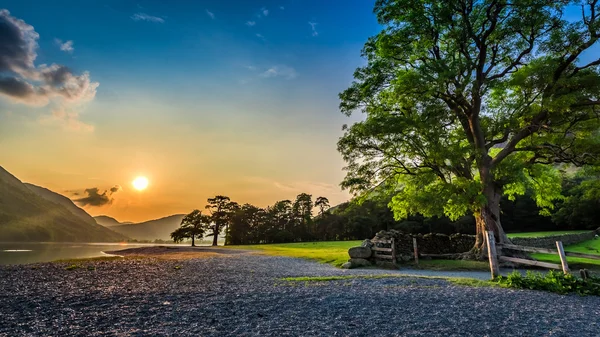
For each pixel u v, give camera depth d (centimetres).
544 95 1942
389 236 2264
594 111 1934
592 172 2186
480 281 1149
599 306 791
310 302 771
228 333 527
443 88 2008
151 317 623
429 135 1989
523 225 6688
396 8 2056
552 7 1889
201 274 1343
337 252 3108
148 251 4397
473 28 2153
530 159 2320
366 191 2341
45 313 643
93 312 658
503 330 566
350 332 540
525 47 2139
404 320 619
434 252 2381
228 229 9762
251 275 1357
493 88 2120
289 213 10375
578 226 5997
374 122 2033
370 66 2323
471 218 6388
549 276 1020
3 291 870
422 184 2158
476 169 2417
